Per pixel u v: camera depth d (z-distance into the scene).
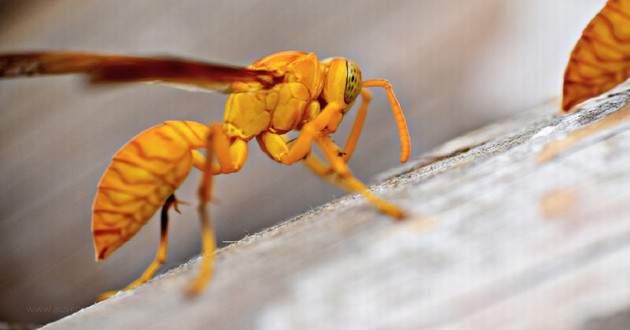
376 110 0.16
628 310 0.08
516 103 0.16
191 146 0.13
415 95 0.17
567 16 0.16
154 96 0.17
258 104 0.13
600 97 0.12
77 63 0.11
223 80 0.12
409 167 0.13
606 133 0.11
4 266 0.17
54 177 0.17
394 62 0.17
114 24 0.18
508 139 0.12
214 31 0.18
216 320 0.11
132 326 0.11
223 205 0.16
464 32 0.17
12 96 0.18
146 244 0.16
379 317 0.10
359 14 0.17
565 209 0.10
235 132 0.13
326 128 0.13
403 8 0.17
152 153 0.12
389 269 0.10
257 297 0.11
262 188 0.16
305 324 0.10
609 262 0.09
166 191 0.13
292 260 0.11
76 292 0.16
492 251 0.10
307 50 0.17
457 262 0.10
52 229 0.17
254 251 0.11
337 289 0.10
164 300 0.11
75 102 0.17
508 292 0.09
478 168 0.11
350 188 0.12
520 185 0.11
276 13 0.18
